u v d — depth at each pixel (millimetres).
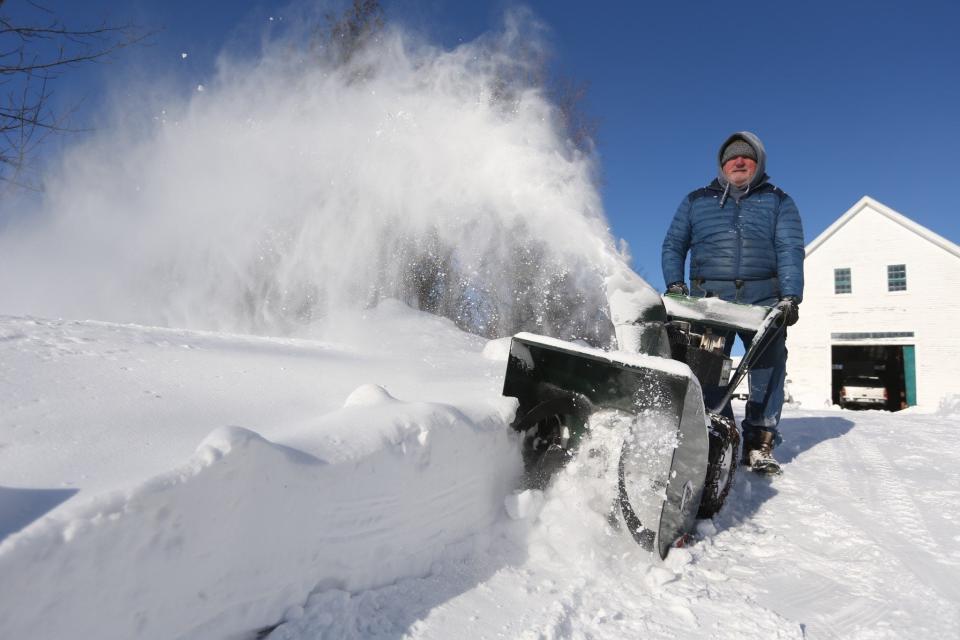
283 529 1308
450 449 1828
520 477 2197
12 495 1029
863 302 18594
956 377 17344
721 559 2104
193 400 1952
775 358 3168
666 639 1509
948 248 17625
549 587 1720
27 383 1762
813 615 1690
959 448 3977
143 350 2486
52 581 902
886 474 3250
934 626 1625
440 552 1771
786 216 3215
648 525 1959
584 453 2193
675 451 1934
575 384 2291
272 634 1272
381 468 1581
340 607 1412
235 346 3141
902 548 2199
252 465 1222
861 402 18375
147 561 1035
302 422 1895
